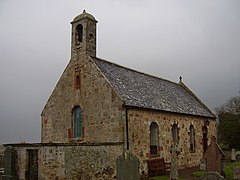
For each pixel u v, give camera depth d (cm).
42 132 2697
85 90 2405
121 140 2094
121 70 2738
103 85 2277
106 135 2189
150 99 2550
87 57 2448
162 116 2530
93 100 2328
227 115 4397
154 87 2958
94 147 1923
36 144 1927
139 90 2581
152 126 2450
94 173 1898
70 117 2492
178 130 2730
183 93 3569
